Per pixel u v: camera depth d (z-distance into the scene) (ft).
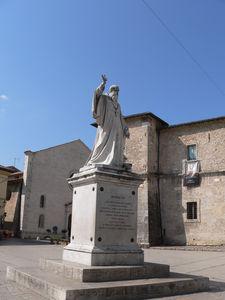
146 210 106.52
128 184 32.89
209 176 103.96
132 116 115.24
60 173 166.81
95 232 30.32
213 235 99.86
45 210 157.79
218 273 45.83
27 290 28.68
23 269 32.91
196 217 104.37
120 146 34.88
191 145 109.91
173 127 114.11
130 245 31.86
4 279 34.55
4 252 76.33
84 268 27.32
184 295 28.17
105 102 35.70
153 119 116.47
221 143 104.01
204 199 103.55
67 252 32.65
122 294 25.64
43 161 161.48
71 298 23.58
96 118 35.53
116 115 35.68
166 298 26.78
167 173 112.37
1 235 132.46
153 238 105.60
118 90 36.86
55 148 167.02
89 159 35.27
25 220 150.20
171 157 112.98
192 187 106.63
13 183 163.84
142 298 26.53
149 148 112.16
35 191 156.15
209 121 106.63
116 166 33.40
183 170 109.09
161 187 112.68
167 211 109.91
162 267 31.22
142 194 108.78
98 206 30.96
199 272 46.39
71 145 173.88
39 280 27.58
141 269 29.76
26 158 157.89
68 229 163.22
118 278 28.30
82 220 32.37
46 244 112.37
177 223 107.24
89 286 25.12
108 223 31.17
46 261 32.96
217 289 31.71
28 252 77.20
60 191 164.96
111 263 29.91
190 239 103.71
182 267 51.67
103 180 31.65
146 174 109.50
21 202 153.99
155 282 27.78
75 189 34.42
